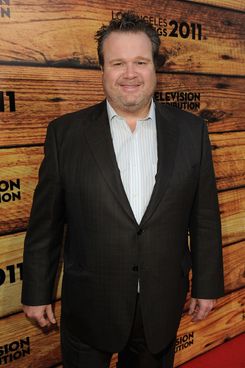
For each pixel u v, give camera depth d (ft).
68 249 4.05
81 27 4.74
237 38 6.10
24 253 4.01
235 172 6.42
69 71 4.75
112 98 3.68
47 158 3.84
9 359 4.99
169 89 5.51
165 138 3.77
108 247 3.63
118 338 3.82
